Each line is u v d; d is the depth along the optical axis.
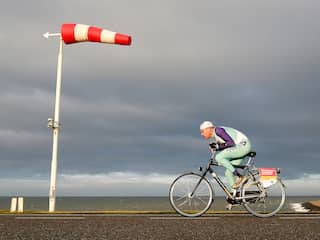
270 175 6.81
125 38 12.65
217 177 6.88
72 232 4.12
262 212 6.79
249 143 6.91
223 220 5.42
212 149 6.93
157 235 3.95
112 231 4.20
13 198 9.19
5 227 4.46
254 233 4.06
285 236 3.87
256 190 6.83
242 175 6.89
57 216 6.32
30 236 3.85
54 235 3.92
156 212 7.65
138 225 4.72
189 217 6.38
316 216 6.50
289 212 7.39
